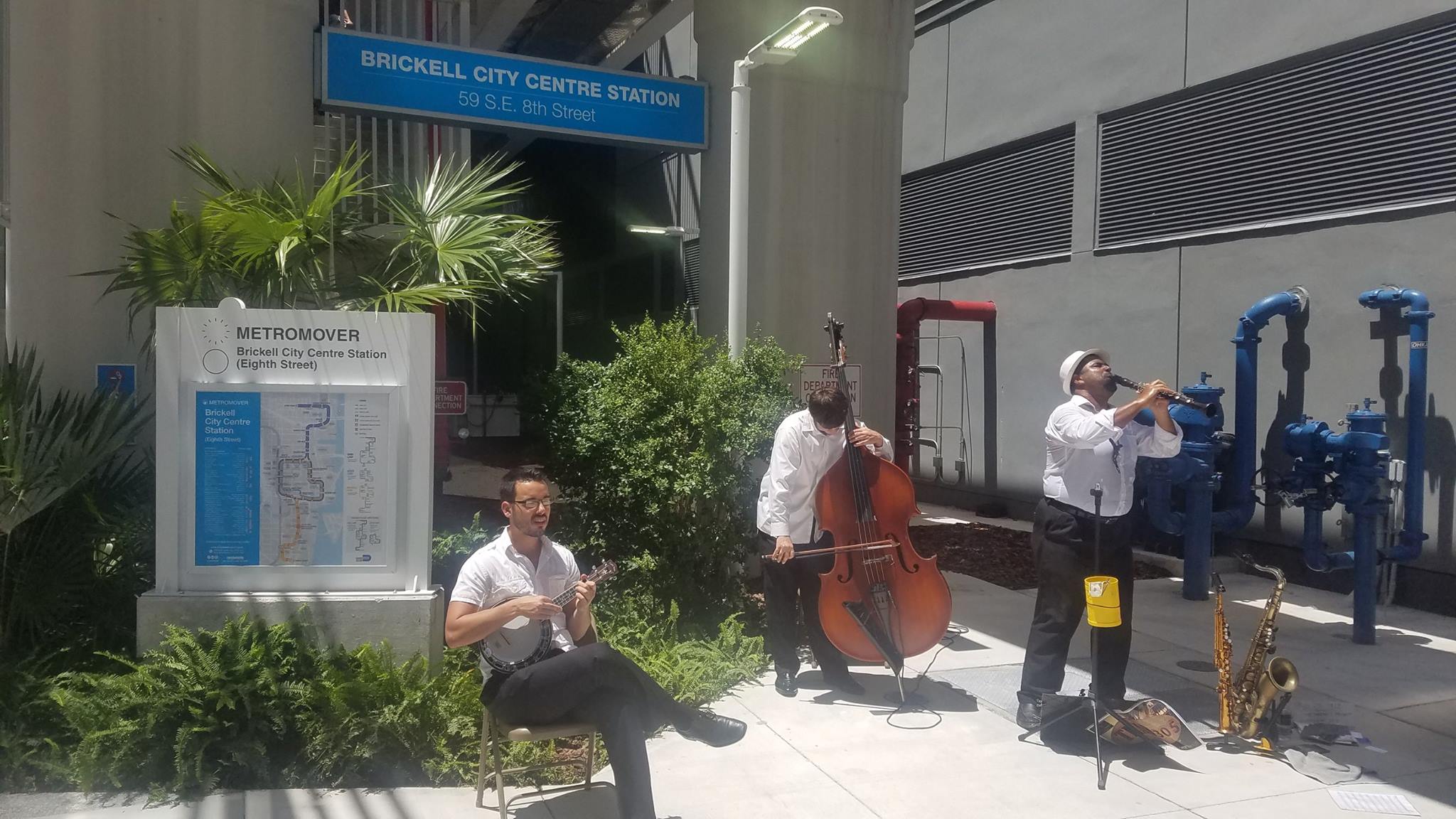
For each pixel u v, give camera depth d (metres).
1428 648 5.84
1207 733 4.40
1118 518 4.27
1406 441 6.63
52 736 3.92
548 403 5.86
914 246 12.34
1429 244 6.50
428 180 6.00
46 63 5.63
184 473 4.24
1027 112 10.18
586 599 3.55
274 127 6.15
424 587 4.39
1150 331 8.69
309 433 4.30
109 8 5.74
